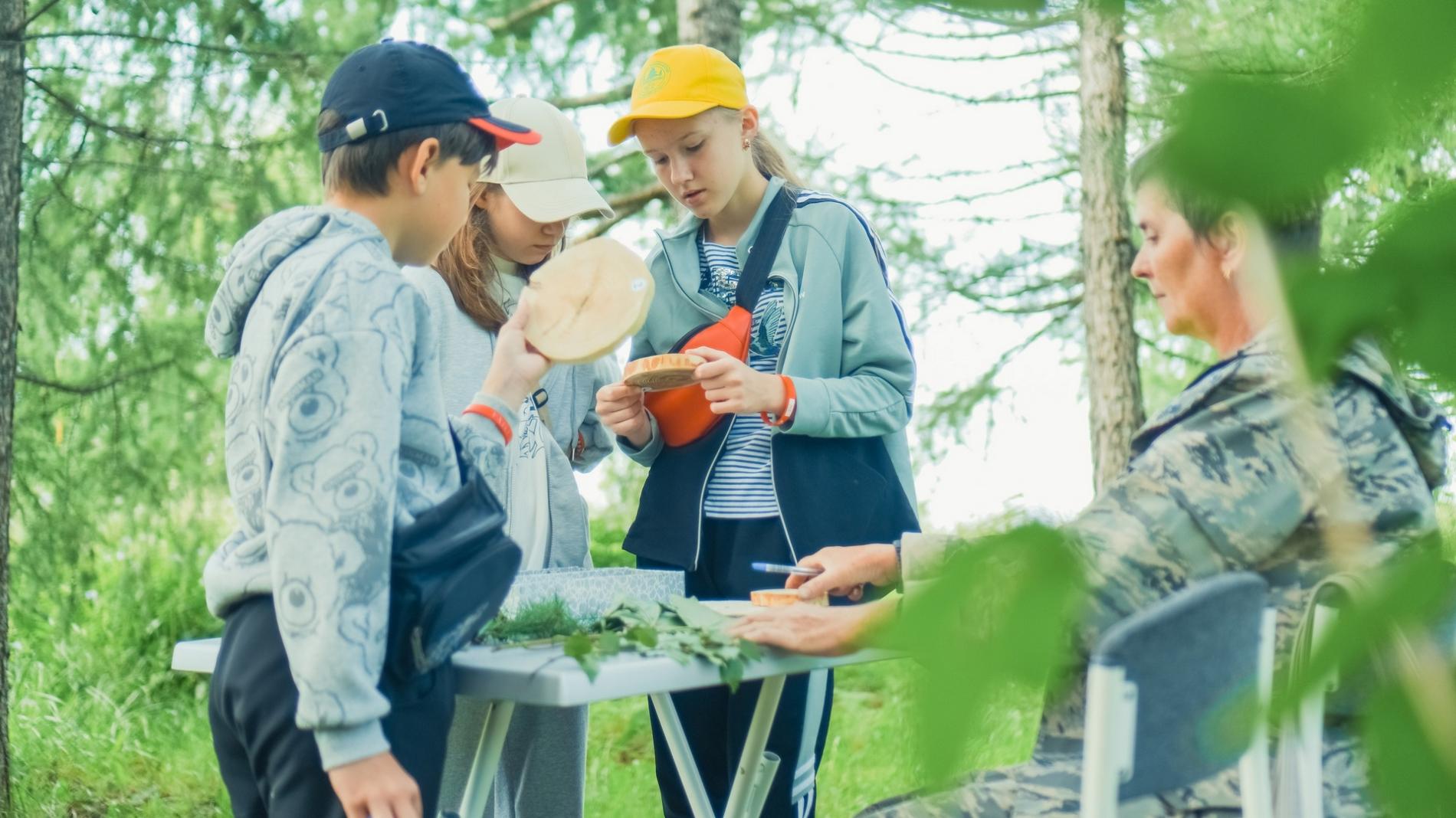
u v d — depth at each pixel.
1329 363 0.39
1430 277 0.37
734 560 2.50
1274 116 0.33
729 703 2.59
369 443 1.40
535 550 2.35
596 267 1.89
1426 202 0.37
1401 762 0.41
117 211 4.45
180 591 5.52
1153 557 1.32
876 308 2.55
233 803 1.60
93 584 5.24
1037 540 0.43
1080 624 0.41
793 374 2.47
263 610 1.51
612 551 6.30
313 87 4.75
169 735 4.69
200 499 4.91
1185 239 1.47
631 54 6.76
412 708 1.48
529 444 2.39
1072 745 1.52
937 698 0.38
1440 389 0.38
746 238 2.60
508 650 1.66
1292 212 0.37
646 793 4.21
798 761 2.55
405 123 1.63
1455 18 0.32
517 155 2.43
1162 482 1.34
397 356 1.46
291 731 1.45
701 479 2.51
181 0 4.61
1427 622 0.41
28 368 4.45
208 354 4.59
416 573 1.44
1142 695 1.14
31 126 4.43
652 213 6.78
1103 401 6.26
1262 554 1.33
